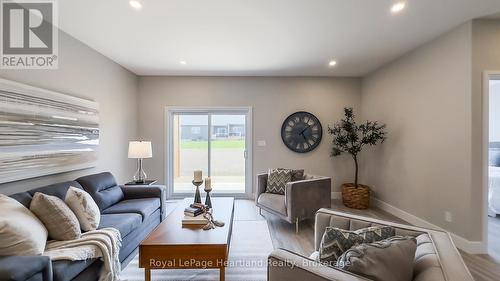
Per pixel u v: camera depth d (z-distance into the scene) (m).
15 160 2.10
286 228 3.27
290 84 4.80
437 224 2.93
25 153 2.19
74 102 2.85
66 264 1.53
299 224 3.41
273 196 3.51
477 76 2.51
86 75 3.15
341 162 4.83
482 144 2.50
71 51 2.87
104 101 3.57
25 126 2.19
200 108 4.75
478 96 2.50
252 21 2.58
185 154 4.95
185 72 4.50
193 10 2.35
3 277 1.18
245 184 4.89
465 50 2.56
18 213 1.62
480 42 2.51
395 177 3.77
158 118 4.73
